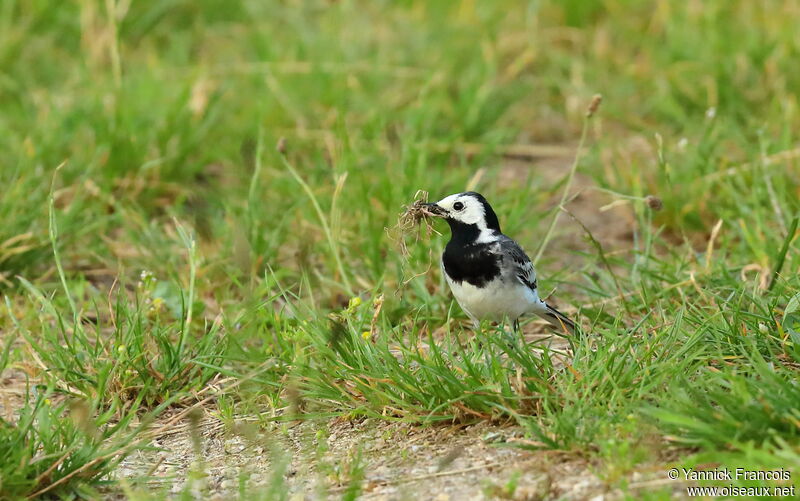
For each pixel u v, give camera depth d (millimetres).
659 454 7496
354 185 13109
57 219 12734
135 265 12617
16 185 13023
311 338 9414
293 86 16594
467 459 7949
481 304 9867
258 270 12164
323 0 19500
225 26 19531
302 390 9172
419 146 13844
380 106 15938
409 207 10242
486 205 9867
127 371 9617
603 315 10492
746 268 11156
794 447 7152
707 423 7477
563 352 9500
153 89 15922
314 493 7695
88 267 12820
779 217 11984
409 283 11594
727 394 7727
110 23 16562
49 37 18422
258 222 12492
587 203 14703
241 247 10664
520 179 15336
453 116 16141
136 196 14070
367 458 8227
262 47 17922
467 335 10781
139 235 13078
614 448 7379
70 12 18859
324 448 8344
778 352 8922
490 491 7246
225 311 11320
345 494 7480
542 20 19109
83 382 9578
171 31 19312
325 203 13039
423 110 15625
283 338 9922
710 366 8695
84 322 11414
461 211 9852
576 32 18734
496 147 15977
